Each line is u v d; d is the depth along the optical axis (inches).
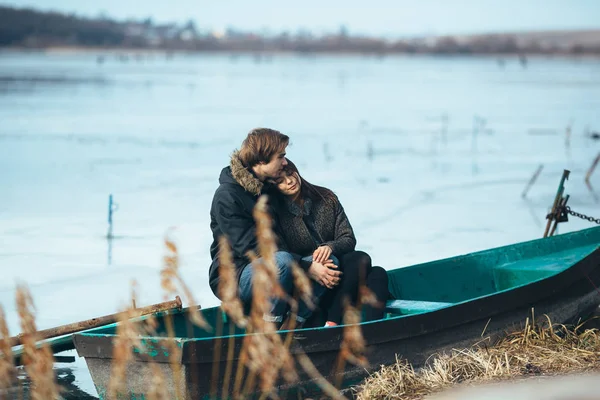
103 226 788.6
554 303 408.8
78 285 574.2
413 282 442.3
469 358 361.7
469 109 2849.4
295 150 1561.3
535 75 7121.1
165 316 352.2
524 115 2581.2
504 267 472.4
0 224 795.4
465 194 1028.5
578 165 1349.7
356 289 371.9
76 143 1637.6
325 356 333.1
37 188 1032.2
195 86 4394.7
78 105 2738.7
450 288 456.1
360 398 331.0
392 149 1604.3
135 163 1321.4
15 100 2878.9
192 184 1092.5
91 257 660.1
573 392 320.5
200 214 863.1
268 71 7696.9
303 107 2878.9
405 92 4065.0
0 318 249.1
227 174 369.7
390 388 333.7
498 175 1222.9
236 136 1841.8
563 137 1881.2
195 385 310.0
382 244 717.3
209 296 546.0
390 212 887.1
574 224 823.1
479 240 743.1
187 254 670.5
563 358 363.3
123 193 1005.8
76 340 322.0
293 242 379.9
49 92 3395.7
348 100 3331.7
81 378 402.3
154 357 309.1
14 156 1386.6
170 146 1610.5
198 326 364.5
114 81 4751.5
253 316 241.9
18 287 251.0
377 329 343.0
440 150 1593.3
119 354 264.7
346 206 926.4
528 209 916.0
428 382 342.0
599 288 435.2
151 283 582.9
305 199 381.7
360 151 1557.6
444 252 690.2
